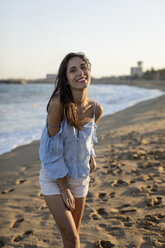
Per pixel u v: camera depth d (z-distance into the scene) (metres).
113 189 3.92
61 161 1.91
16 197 3.92
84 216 3.14
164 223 2.83
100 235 2.71
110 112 16.78
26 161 6.13
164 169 4.67
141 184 4.04
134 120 12.10
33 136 9.38
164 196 3.54
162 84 88.44
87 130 2.03
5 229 2.99
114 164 5.10
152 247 2.44
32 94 43.59
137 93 44.56
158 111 15.31
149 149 6.08
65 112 1.86
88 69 2.03
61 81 1.96
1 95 40.09
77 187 2.05
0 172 5.31
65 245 1.88
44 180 1.95
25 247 2.63
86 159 2.04
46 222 3.12
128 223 2.90
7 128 10.98
